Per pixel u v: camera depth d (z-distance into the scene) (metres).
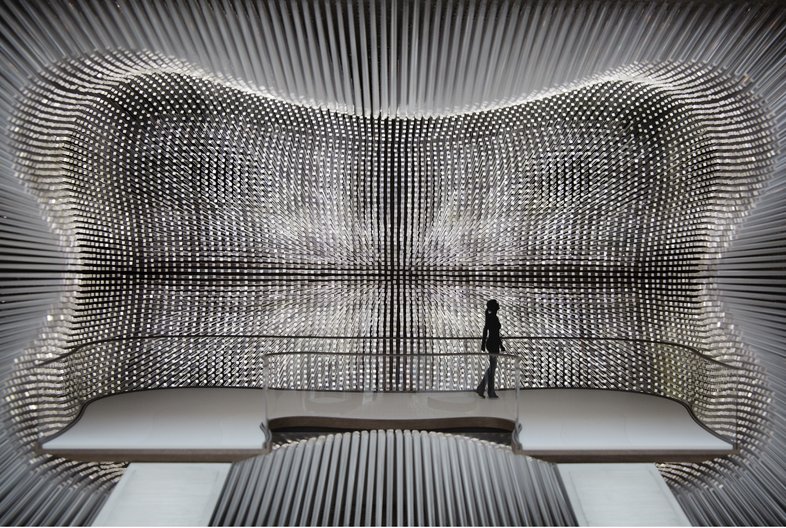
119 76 7.94
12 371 6.80
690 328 9.00
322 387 6.52
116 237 9.58
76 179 8.48
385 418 6.48
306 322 10.12
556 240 10.23
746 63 6.93
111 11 6.48
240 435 6.44
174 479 6.07
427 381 6.53
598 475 6.18
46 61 6.91
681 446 6.09
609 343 9.32
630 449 6.04
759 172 7.68
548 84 7.87
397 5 6.64
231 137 9.44
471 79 7.76
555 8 6.53
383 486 6.30
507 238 10.28
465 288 10.39
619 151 9.36
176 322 9.90
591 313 10.11
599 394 7.66
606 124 9.12
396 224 10.30
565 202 9.91
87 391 7.39
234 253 10.17
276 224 10.10
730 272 8.42
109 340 7.63
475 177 9.95
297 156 9.72
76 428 6.62
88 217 8.88
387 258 10.45
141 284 9.89
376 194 10.08
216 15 6.55
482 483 6.22
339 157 9.79
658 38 6.91
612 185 9.63
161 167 9.41
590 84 8.13
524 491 6.09
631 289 10.03
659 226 9.63
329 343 9.76
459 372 6.49
